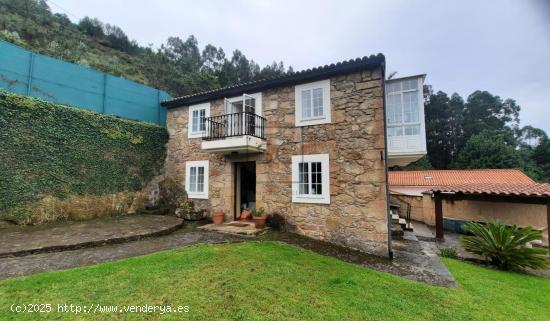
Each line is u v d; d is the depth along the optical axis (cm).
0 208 662
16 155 695
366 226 631
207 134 910
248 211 883
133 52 2889
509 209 1115
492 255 584
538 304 377
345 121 682
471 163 2636
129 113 1011
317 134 718
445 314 319
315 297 340
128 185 945
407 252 660
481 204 1168
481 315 322
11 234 600
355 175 657
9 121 688
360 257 577
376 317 300
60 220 766
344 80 694
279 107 789
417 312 319
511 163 2466
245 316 282
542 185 906
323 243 658
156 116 1102
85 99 890
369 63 648
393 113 705
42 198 736
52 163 761
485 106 3534
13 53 737
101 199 868
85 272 383
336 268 467
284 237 676
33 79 774
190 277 378
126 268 404
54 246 504
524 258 542
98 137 873
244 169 968
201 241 607
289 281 387
